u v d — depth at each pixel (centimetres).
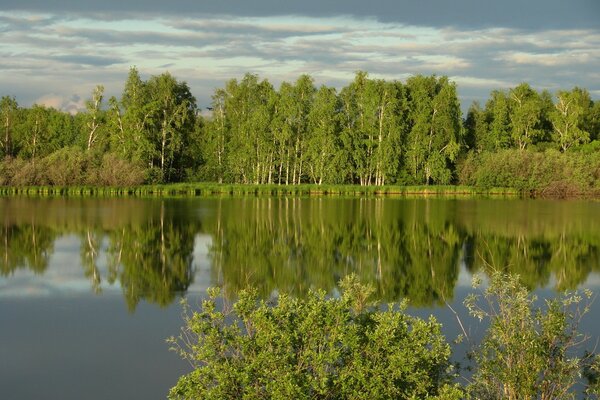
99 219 4706
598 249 3500
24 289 2448
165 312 2111
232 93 8988
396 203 6438
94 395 1464
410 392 1034
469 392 1138
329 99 8050
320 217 4959
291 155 8400
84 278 2661
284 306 1056
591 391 1181
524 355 1105
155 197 7106
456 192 7894
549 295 2348
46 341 1820
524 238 3906
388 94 8088
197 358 1028
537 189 7662
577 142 8638
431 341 1078
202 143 9150
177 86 8762
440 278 2680
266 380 969
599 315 1947
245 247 3522
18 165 7556
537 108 8719
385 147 7919
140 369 1609
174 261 3069
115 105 8100
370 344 1034
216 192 7806
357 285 1402
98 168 7644
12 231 4041
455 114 8225
